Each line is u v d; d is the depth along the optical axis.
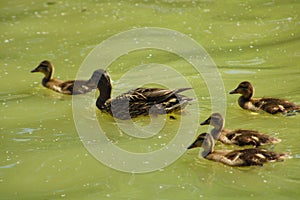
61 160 11.46
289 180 10.15
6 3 22.17
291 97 13.59
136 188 10.34
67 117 13.50
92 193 10.26
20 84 15.48
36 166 11.28
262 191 9.91
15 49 17.91
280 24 18.84
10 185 10.66
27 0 22.41
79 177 10.84
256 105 13.12
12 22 20.23
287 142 11.47
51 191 10.40
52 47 18.02
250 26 18.86
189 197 9.91
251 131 11.72
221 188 10.15
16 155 11.72
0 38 18.81
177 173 10.76
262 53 16.62
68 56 17.27
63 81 15.20
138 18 20.09
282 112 12.73
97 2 22.05
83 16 20.55
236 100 13.87
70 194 10.27
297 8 20.22
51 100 14.52
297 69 15.33
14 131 12.77
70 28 19.55
